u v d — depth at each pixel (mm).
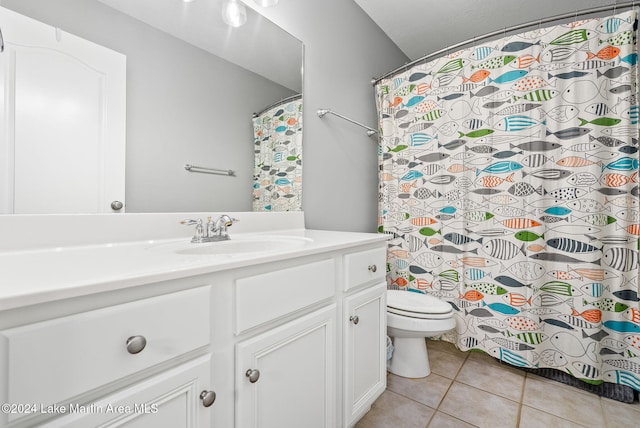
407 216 1930
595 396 1380
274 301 747
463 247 1685
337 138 1775
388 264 2018
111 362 464
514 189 1530
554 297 1463
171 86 1046
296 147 1511
